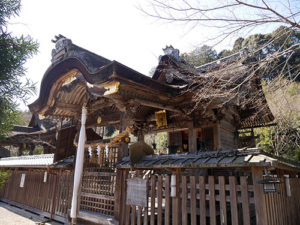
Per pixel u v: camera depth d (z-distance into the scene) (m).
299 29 3.72
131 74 4.83
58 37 6.06
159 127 8.60
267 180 3.61
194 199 4.32
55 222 7.64
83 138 5.68
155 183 4.96
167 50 7.71
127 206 5.40
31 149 18.17
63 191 7.83
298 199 5.87
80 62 5.27
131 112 5.26
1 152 17.09
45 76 6.29
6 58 3.62
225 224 3.87
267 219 3.66
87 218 6.10
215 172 7.80
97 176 6.60
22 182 10.37
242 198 3.79
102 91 4.94
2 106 3.75
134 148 5.43
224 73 4.48
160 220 4.66
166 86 5.98
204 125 7.65
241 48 4.87
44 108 6.88
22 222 7.87
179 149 8.91
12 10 3.81
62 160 8.38
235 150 4.28
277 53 3.87
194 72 6.32
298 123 7.30
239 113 9.38
